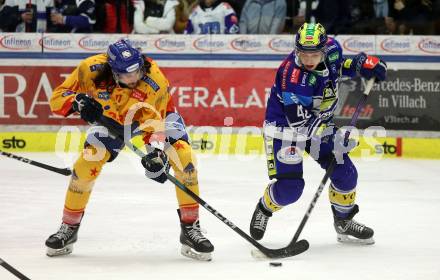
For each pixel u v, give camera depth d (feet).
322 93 34.19
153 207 44.55
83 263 32.73
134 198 46.98
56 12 64.85
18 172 55.06
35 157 61.05
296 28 65.00
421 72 62.18
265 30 65.10
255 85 62.95
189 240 33.22
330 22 64.54
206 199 47.03
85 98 31.60
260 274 30.91
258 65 62.80
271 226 40.14
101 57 32.86
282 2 64.59
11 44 63.00
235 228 32.83
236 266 32.24
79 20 64.69
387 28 64.85
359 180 53.52
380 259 33.37
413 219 41.63
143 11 65.41
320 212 43.52
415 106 62.39
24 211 43.60
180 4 66.28
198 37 62.80
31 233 38.52
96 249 35.29
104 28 65.87
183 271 31.42
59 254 33.91
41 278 30.25
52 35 62.90
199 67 63.00
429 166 59.11
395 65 62.18
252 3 64.80
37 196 47.52
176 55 62.95
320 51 32.35
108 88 32.27
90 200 46.29
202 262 32.96
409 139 62.69
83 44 62.95
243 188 50.39
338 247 35.68
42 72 63.16
